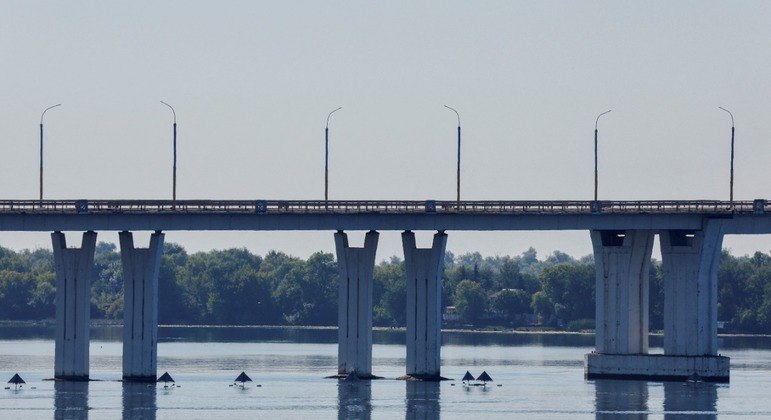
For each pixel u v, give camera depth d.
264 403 179.62
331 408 175.12
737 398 189.38
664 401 185.75
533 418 169.12
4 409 172.50
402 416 168.88
